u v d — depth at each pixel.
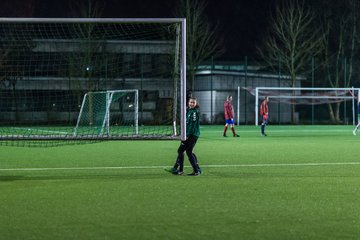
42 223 7.37
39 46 35.41
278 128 40.31
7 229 7.04
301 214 7.97
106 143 23.12
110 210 8.24
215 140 25.36
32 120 37.72
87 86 40.94
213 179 11.70
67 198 9.27
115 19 12.45
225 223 7.39
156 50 37.78
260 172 13.00
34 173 12.83
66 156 17.17
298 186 10.67
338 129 38.41
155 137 12.58
